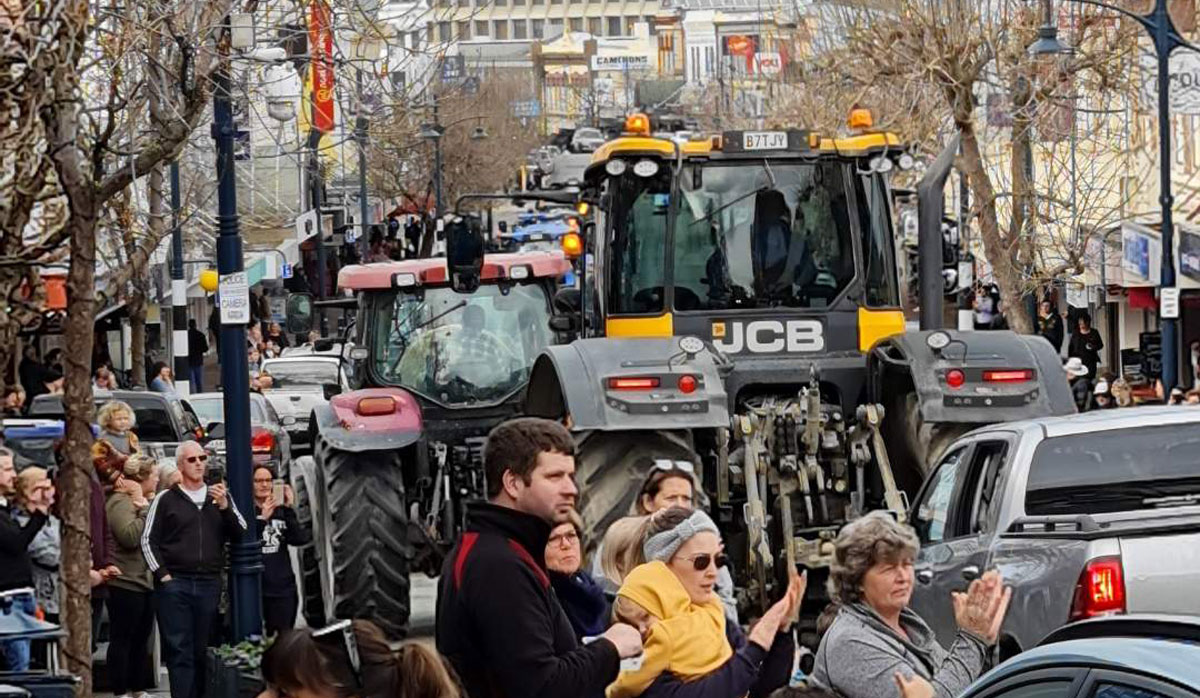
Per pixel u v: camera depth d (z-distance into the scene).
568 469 7.88
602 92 181.00
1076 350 37.91
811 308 17.03
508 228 97.12
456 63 86.44
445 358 20.14
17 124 13.84
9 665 11.89
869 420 15.84
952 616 11.69
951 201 59.66
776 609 8.31
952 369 15.70
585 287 17.92
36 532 14.09
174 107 14.04
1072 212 39.09
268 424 29.55
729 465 15.88
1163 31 31.69
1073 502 11.45
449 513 18.94
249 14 16.14
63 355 13.20
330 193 61.97
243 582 17.03
